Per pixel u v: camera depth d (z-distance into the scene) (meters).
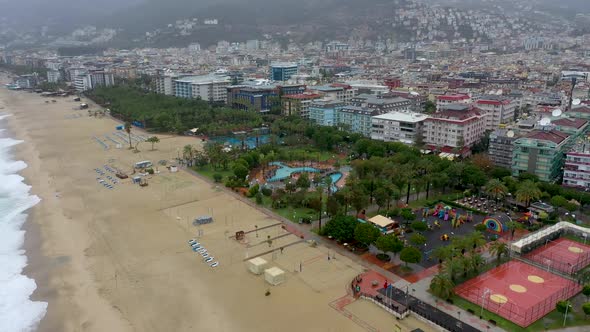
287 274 174.25
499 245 181.38
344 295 159.75
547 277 172.12
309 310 151.00
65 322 148.62
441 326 140.25
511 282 168.25
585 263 182.88
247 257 188.00
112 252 195.00
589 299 156.00
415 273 174.12
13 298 163.25
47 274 179.12
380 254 188.12
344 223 197.50
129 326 145.12
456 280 169.75
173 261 185.88
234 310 151.88
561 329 139.75
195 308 153.62
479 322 143.00
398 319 146.00
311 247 196.38
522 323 142.50
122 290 165.75
